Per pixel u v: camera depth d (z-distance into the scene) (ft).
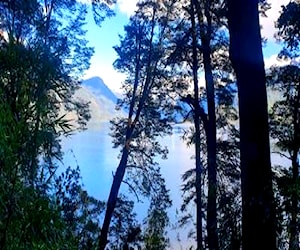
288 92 39.24
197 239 43.68
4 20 8.07
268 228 12.53
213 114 42.91
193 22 42.22
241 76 13.60
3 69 6.89
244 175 13.38
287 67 40.11
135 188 62.54
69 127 7.56
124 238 54.80
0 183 6.29
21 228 6.37
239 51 13.52
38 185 6.75
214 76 48.47
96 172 175.73
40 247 6.31
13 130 6.35
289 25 35.32
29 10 8.46
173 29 54.39
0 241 6.20
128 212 59.31
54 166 7.17
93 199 28.35
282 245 12.66
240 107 13.69
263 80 13.47
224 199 17.62
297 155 25.21
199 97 50.44
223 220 17.31
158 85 57.41
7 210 6.31
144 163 62.39
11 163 6.30
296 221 11.80
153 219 39.52
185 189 50.44
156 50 57.31
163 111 58.08
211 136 42.60
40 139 6.73
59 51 7.77
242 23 13.44
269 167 13.33
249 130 13.41
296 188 11.23
